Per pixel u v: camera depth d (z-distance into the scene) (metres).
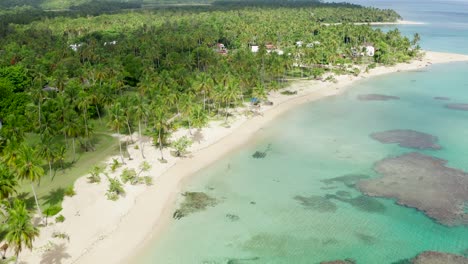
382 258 63.47
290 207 77.94
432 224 72.12
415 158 99.75
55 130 98.69
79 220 71.44
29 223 57.56
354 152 104.06
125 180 85.12
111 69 148.88
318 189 85.06
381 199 80.62
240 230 70.56
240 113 134.50
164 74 129.62
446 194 82.25
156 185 85.56
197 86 126.50
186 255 63.88
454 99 154.62
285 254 64.25
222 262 62.34
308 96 158.62
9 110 116.25
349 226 71.75
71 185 83.19
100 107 128.00
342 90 168.62
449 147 107.00
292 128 122.38
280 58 168.50
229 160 99.00
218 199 80.88
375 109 142.50
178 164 96.12
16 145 81.94
